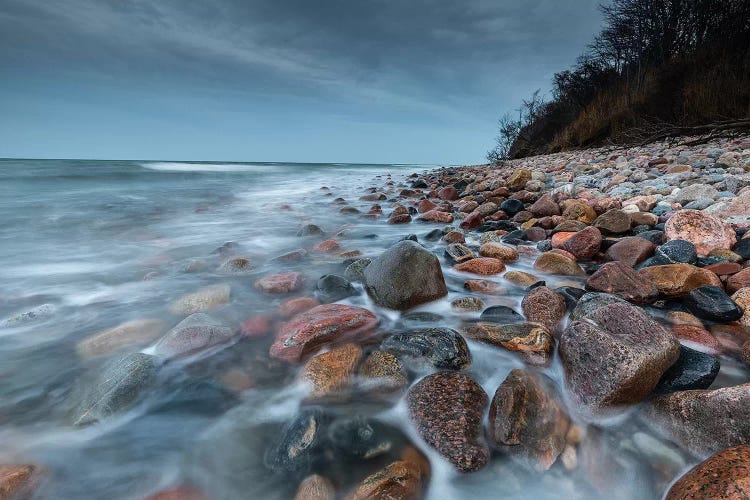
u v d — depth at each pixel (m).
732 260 3.17
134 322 2.96
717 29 14.86
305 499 1.53
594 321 2.15
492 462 1.70
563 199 6.43
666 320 2.65
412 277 3.15
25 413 2.08
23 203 9.79
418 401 1.96
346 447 1.80
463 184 12.78
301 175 26.59
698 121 11.72
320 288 3.58
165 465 1.80
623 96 17.14
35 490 1.64
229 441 1.92
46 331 2.99
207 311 3.22
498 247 4.35
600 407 1.83
